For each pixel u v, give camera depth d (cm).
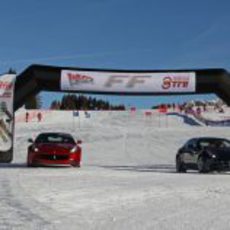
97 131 5856
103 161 3262
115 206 1121
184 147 2361
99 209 1080
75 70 2595
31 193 1324
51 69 2595
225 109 10000
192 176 1914
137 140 4988
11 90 2605
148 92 2586
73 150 2338
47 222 925
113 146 4428
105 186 1490
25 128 6356
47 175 1861
